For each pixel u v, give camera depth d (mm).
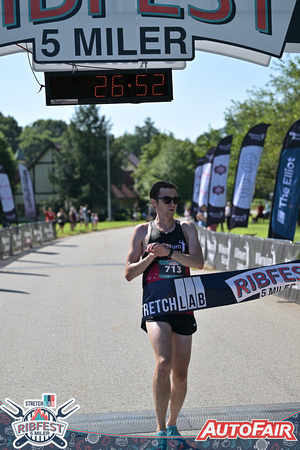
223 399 4348
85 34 5156
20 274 12875
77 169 63719
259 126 14820
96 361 5520
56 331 6906
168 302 3449
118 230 36781
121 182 68312
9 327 7176
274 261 9156
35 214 24297
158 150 78500
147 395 4477
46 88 5621
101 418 3939
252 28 5281
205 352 5824
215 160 17500
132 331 6848
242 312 8039
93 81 5645
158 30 5188
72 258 16531
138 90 5676
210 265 14117
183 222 3674
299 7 5273
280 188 10586
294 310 8070
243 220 15195
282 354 5684
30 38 5145
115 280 11531
